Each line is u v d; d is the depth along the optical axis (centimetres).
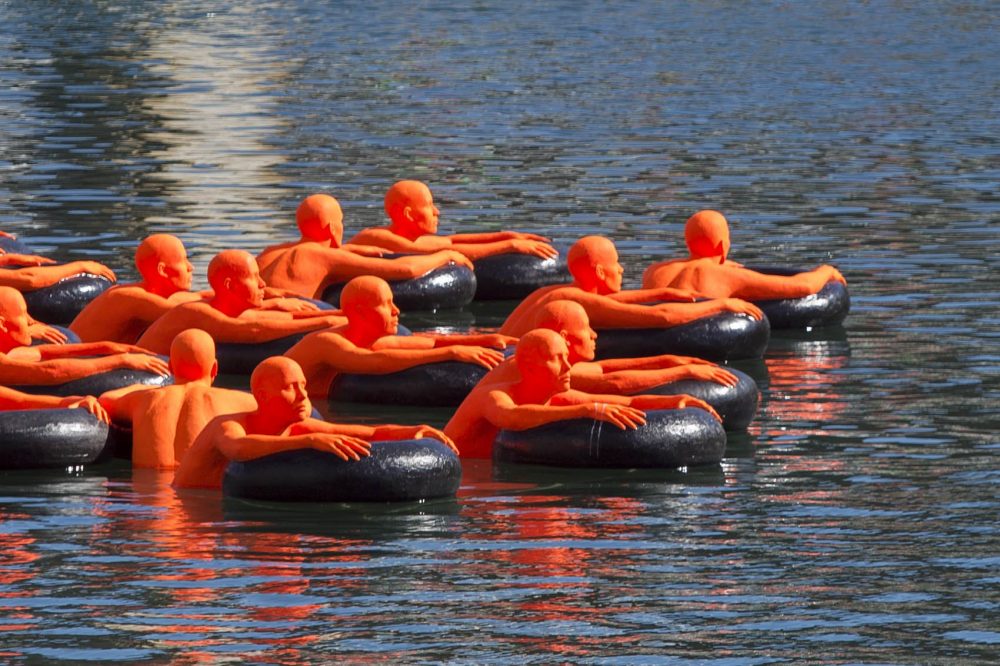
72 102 13000
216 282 5988
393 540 4209
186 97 13362
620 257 7769
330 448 4500
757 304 6594
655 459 4841
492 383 5147
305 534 4253
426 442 4578
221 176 9888
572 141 11331
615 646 3544
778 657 3491
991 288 7156
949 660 3472
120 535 4250
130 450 5009
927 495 4569
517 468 4891
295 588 3869
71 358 5394
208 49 17050
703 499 4559
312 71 15350
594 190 9550
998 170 10162
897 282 7288
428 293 7056
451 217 8762
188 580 3919
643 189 9575
